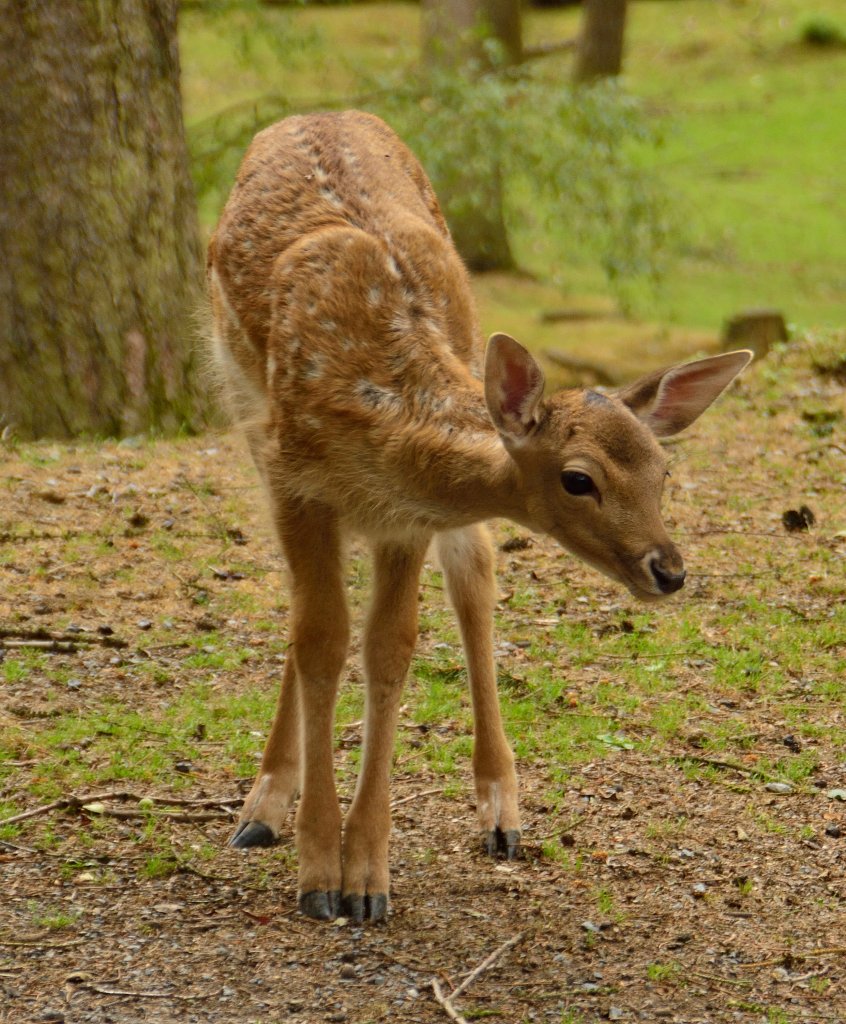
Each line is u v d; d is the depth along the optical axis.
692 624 12.24
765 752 10.25
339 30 54.47
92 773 9.47
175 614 12.10
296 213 9.59
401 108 26.39
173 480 15.17
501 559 13.66
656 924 8.17
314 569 8.60
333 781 8.34
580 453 7.61
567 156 25.94
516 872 8.69
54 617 11.83
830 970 7.78
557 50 37.91
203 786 9.50
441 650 11.79
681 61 58.34
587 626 12.27
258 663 11.41
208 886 8.37
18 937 7.73
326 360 8.64
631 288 38.28
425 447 8.23
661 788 9.73
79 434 17.36
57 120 16.92
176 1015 7.14
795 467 16.09
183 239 18.12
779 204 45.56
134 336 17.52
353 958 7.70
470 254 39.78
